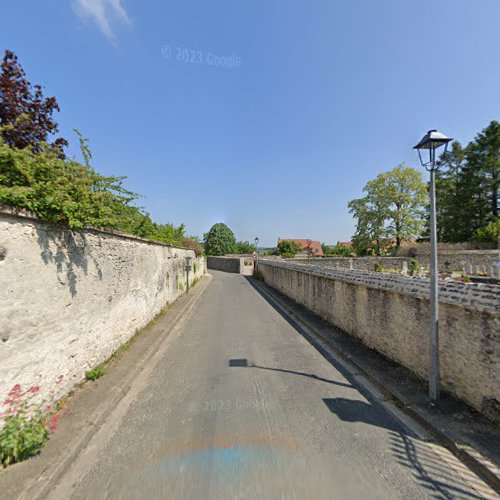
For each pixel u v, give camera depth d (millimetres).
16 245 3119
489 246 27594
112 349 5727
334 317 8195
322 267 9625
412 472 2732
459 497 2445
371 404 4008
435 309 3809
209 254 58938
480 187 30922
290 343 6914
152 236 11555
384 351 5645
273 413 3811
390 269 25594
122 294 6344
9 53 5906
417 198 31500
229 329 8312
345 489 2535
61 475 2732
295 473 2729
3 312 2934
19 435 2826
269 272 20672
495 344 3295
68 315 4117
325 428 3451
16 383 3076
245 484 2602
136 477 2709
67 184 3783
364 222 34094
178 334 7832
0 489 2467
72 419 3537
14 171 3250
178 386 4676
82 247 4559
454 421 3375
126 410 3947
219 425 3549
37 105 6160
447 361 4016
